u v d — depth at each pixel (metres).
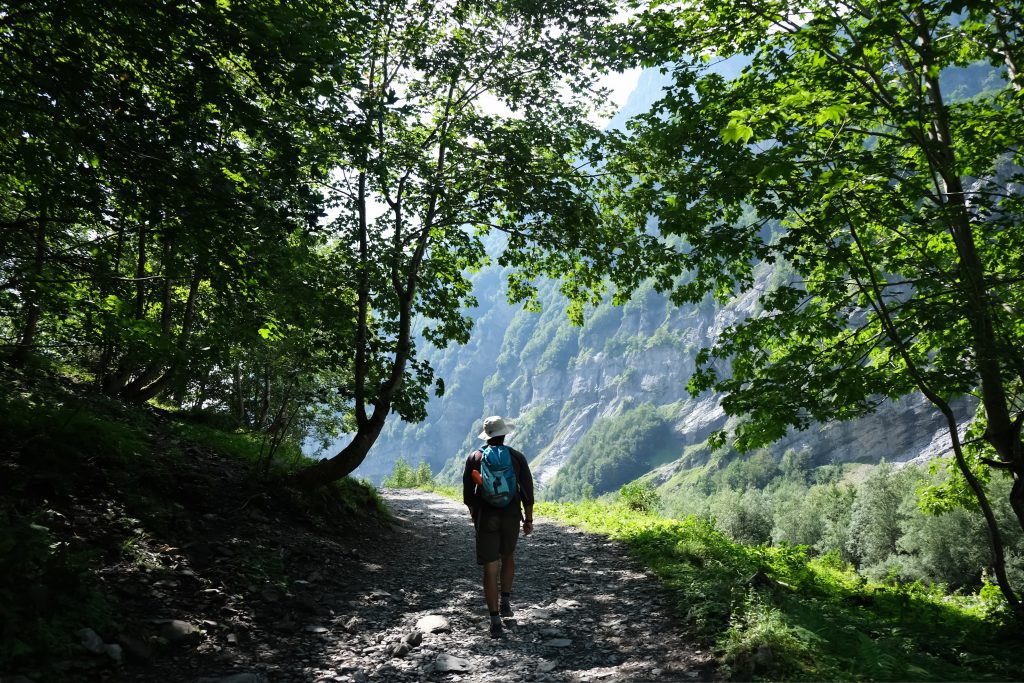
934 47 9.28
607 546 11.01
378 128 10.62
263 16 6.21
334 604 6.70
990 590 11.46
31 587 4.55
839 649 5.06
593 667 4.96
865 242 11.54
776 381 9.93
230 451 12.07
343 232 10.83
